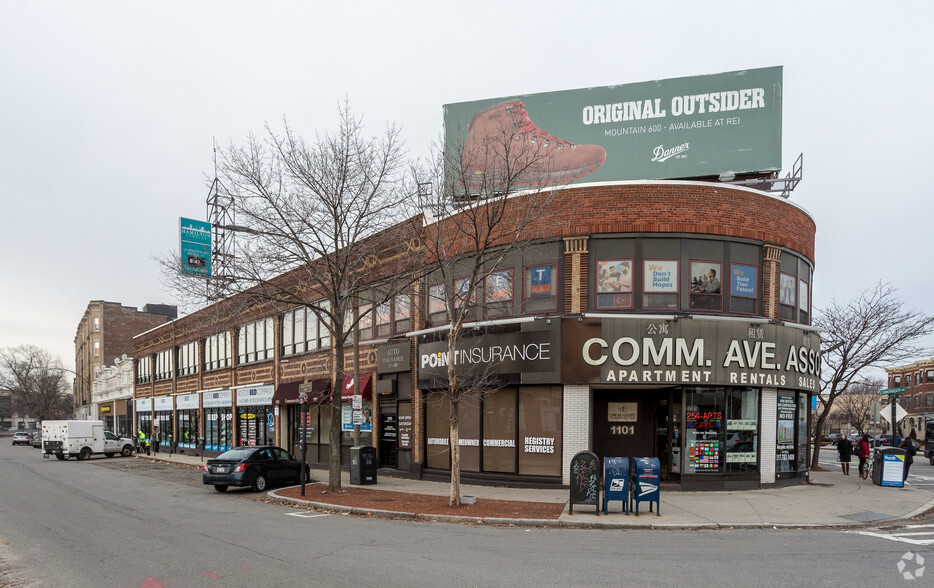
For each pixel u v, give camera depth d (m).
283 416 30.48
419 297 21.98
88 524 13.31
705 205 18.03
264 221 18.38
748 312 18.27
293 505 16.52
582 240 18.08
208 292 18.95
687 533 12.12
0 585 8.28
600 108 22.16
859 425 60.56
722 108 21.30
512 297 19.12
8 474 27.08
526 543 11.02
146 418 50.50
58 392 111.69
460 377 18.48
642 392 19.39
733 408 18.00
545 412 18.41
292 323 30.11
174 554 10.06
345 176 18.28
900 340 27.31
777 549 10.50
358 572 8.80
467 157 19.22
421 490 18.36
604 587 8.04
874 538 11.59
